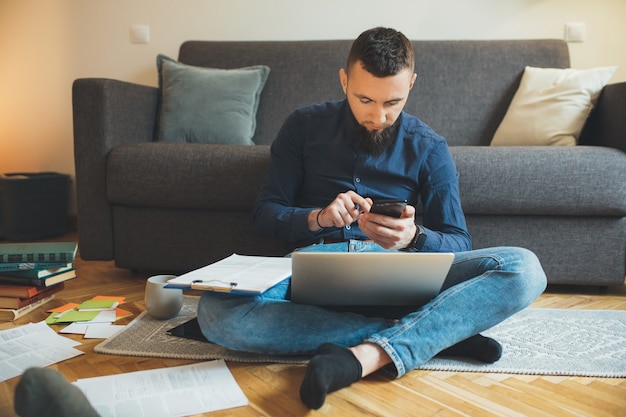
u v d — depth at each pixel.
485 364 1.20
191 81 2.40
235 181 1.86
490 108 2.41
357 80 1.28
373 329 1.15
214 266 1.28
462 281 1.19
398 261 1.06
